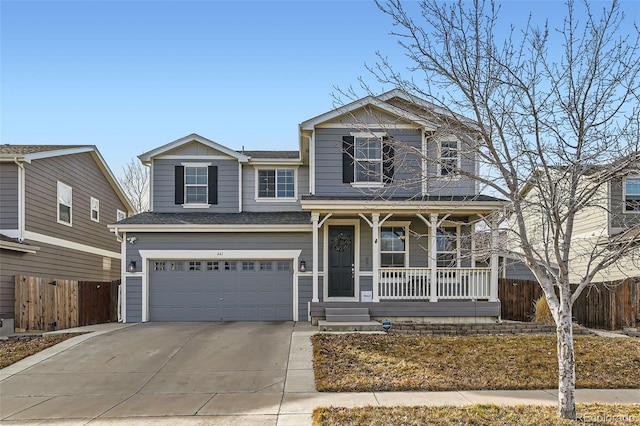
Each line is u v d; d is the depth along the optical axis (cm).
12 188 1426
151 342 1107
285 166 1698
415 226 1510
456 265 1372
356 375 838
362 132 1455
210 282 1512
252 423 631
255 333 1198
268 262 1523
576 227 1831
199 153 1670
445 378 820
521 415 633
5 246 1307
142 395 761
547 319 1308
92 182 1948
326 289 1491
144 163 1673
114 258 2184
